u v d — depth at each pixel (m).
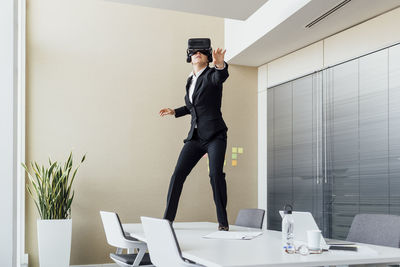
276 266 1.72
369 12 4.45
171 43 6.16
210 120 3.26
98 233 5.55
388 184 4.23
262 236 2.73
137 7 6.04
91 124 5.68
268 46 5.62
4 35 2.20
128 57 5.93
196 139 3.40
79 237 5.48
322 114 5.24
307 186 5.43
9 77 2.19
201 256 1.89
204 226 3.62
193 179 6.12
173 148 6.02
